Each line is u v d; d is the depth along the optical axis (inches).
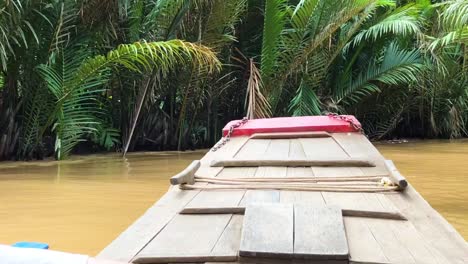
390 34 406.9
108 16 299.7
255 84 313.0
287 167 124.6
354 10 332.8
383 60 402.3
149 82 317.1
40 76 285.0
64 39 288.8
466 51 364.8
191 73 339.3
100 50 318.7
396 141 463.8
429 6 398.6
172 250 61.0
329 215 67.9
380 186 95.3
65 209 144.7
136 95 330.0
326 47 363.3
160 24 322.0
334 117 184.4
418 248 61.0
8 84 285.0
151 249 61.7
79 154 327.0
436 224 71.2
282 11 363.6
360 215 75.1
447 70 435.8
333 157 128.0
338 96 410.0
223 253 59.3
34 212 141.5
